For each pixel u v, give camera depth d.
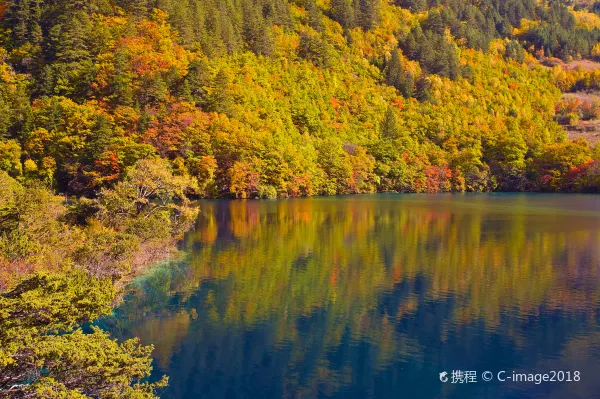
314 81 171.25
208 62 141.50
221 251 47.72
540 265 42.12
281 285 36.28
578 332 27.62
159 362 24.02
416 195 127.56
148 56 129.00
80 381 14.93
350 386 21.92
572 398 21.02
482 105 198.00
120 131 103.62
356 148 141.00
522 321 29.25
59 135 102.00
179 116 110.25
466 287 35.91
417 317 29.94
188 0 166.25
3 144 98.75
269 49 170.88
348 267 41.62
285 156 118.50
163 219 46.19
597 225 64.94
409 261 43.81
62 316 15.56
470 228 62.69
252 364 23.92
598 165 135.25
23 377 14.48
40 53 130.25
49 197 40.22
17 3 144.00
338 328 28.23
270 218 73.12
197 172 107.94
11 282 20.95
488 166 150.62
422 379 22.55
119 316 29.88
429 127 170.50
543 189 144.00
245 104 135.38
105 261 32.12
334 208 88.75
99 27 135.50
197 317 29.70
